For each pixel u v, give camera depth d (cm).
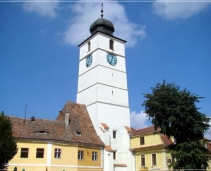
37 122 4941
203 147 4116
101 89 5916
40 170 4388
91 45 6538
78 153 4844
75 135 5075
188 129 4194
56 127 4991
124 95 6256
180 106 4109
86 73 6388
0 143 3466
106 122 5709
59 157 4616
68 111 5553
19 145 4409
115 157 5547
